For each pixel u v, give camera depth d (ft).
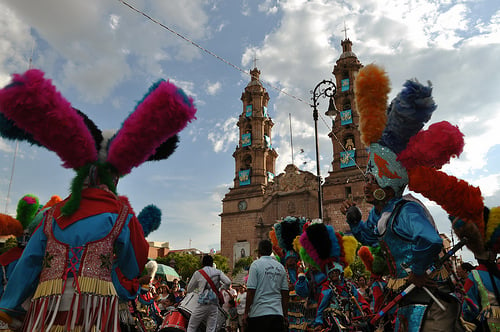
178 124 8.22
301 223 21.48
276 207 181.06
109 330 7.66
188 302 22.09
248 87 219.20
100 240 7.96
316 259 17.66
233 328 37.78
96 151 8.80
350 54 185.78
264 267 16.71
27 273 7.86
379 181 10.24
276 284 16.70
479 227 10.84
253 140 207.21
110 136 9.48
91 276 7.63
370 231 12.14
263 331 15.89
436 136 8.91
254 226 184.44
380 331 10.48
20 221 12.01
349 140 171.32
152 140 8.54
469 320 12.12
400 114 9.18
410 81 9.04
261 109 212.84
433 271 9.46
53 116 7.63
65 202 8.40
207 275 21.44
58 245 7.82
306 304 18.78
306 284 18.10
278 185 184.14
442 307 8.84
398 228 9.68
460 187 9.56
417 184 9.41
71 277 7.59
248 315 16.34
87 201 8.39
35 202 12.33
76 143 8.23
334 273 17.29
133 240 8.63
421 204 9.98
